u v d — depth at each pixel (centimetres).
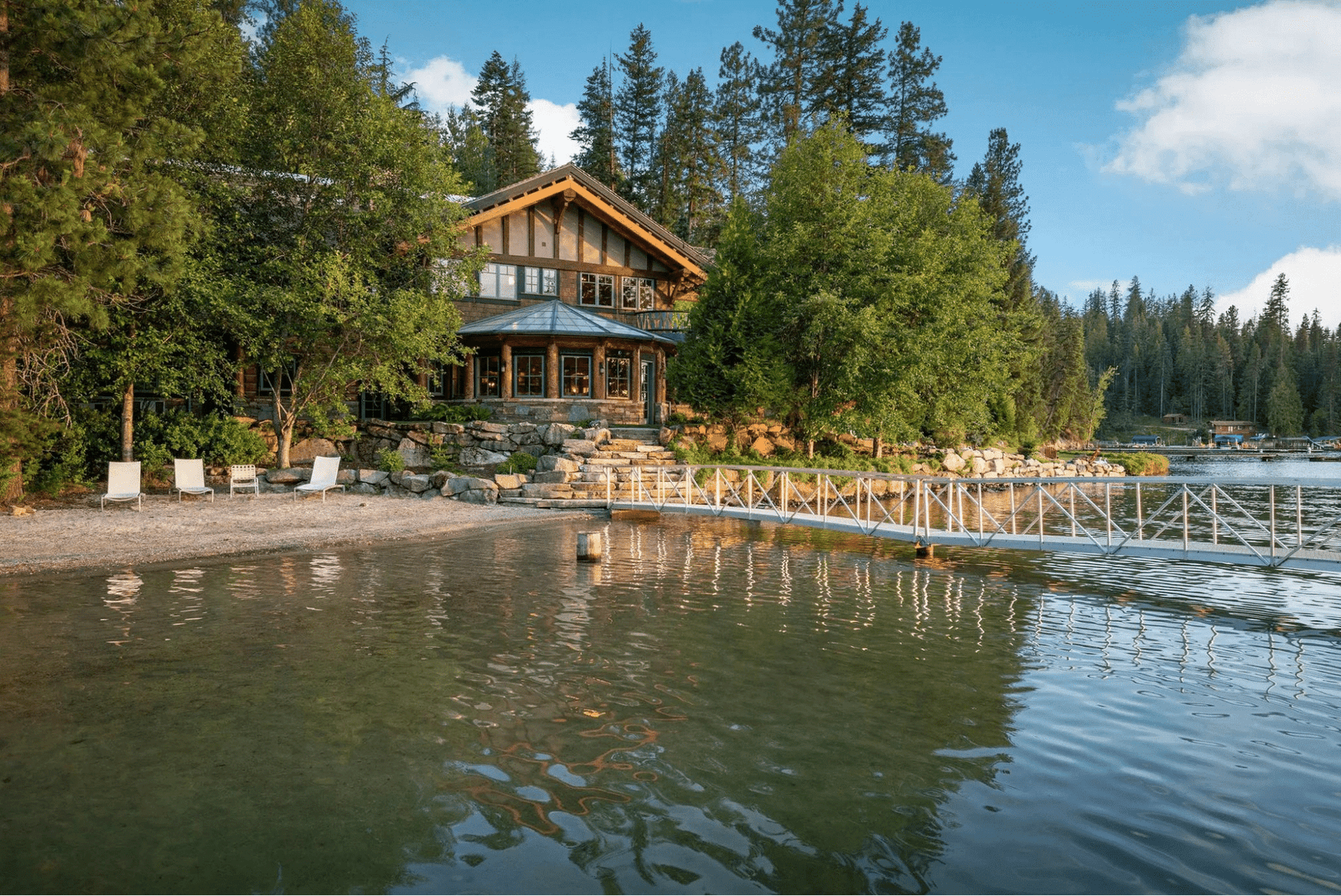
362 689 706
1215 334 14512
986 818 486
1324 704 707
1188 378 13288
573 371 3059
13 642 828
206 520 1666
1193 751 598
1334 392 11894
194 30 1894
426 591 1125
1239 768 568
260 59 2650
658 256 3562
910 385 2938
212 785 514
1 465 1623
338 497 2153
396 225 2480
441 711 656
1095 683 762
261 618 951
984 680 768
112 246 1483
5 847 434
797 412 3156
